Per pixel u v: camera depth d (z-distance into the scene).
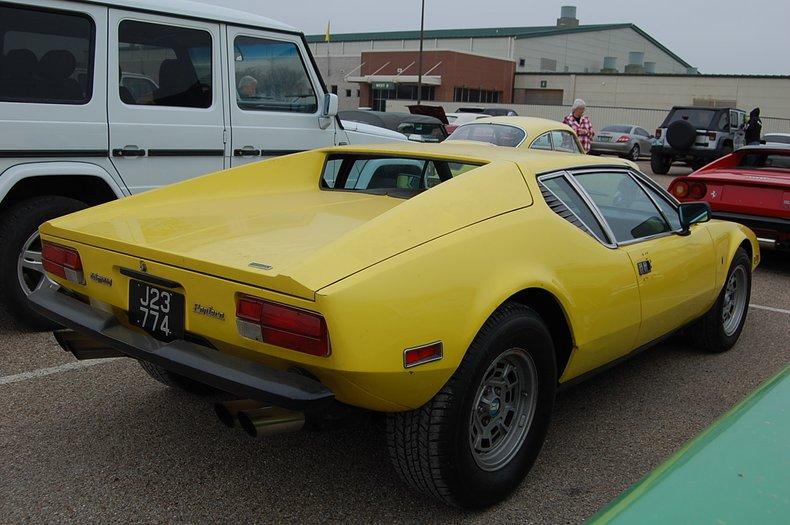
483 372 2.55
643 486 1.27
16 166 4.50
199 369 2.41
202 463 3.10
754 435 1.41
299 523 2.68
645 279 3.45
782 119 37.91
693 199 7.30
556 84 51.69
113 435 3.34
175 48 5.24
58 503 2.76
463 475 2.55
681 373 4.40
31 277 4.74
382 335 2.26
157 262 2.61
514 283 2.64
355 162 3.97
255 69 5.79
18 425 3.41
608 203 3.53
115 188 4.98
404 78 47.88
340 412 2.52
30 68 4.53
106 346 3.08
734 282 4.81
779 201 6.75
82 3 4.69
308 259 2.32
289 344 2.25
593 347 3.16
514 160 3.17
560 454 3.29
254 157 5.82
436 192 2.70
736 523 1.17
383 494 2.89
